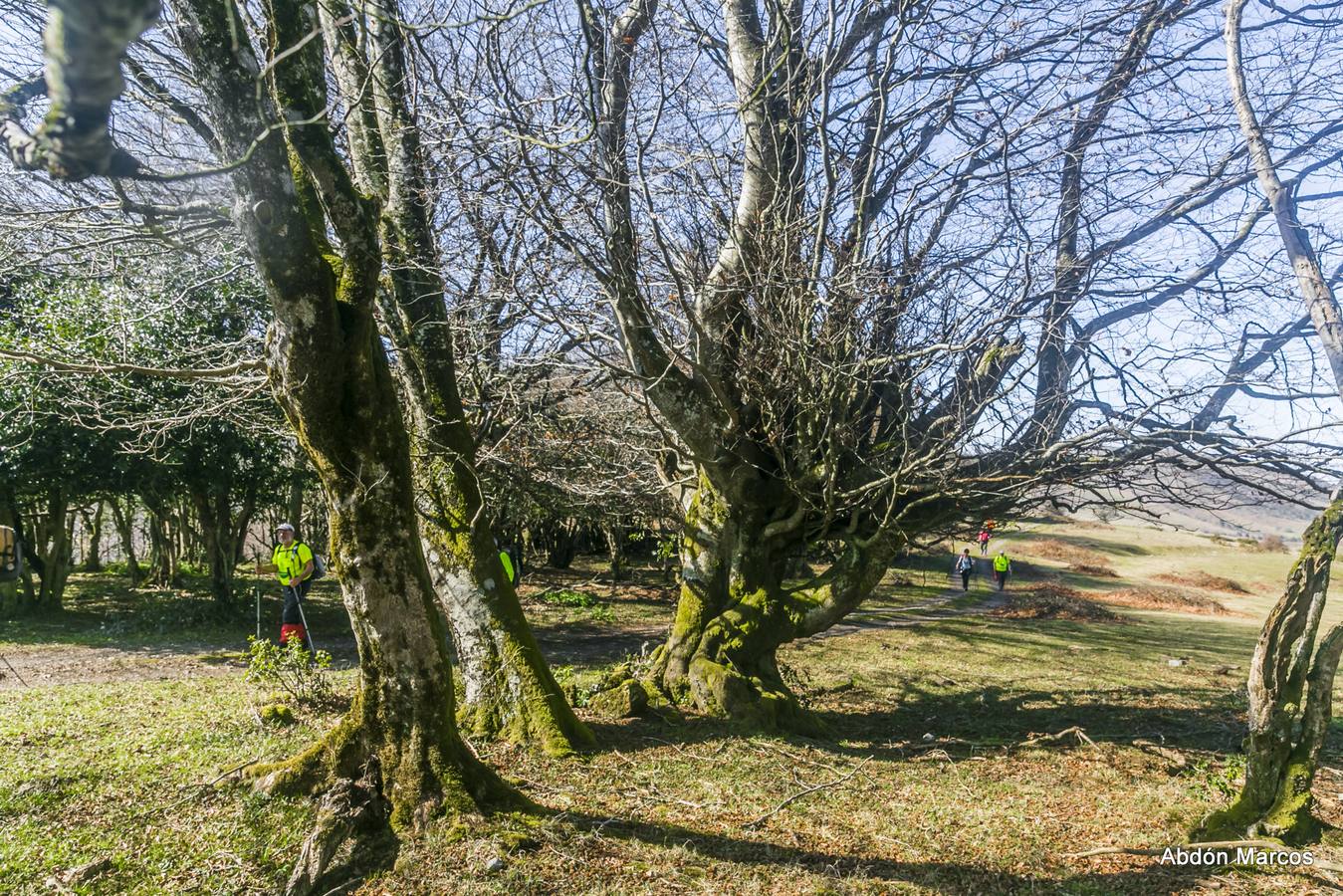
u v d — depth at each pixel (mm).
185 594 21844
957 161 9586
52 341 13156
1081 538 51594
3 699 10070
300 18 5148
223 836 5910
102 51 1477
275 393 5918
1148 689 14055
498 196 8219
